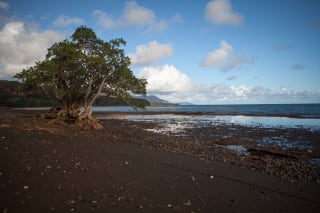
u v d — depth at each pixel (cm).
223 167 1214
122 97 3033
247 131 3089
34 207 611
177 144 1980
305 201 804
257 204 748
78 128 2544
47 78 2769
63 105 2933
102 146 1460
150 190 790
